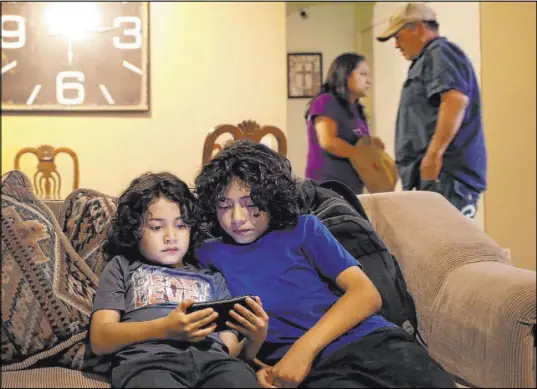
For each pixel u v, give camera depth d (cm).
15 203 142
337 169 388
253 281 133
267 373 118
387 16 384
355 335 124
